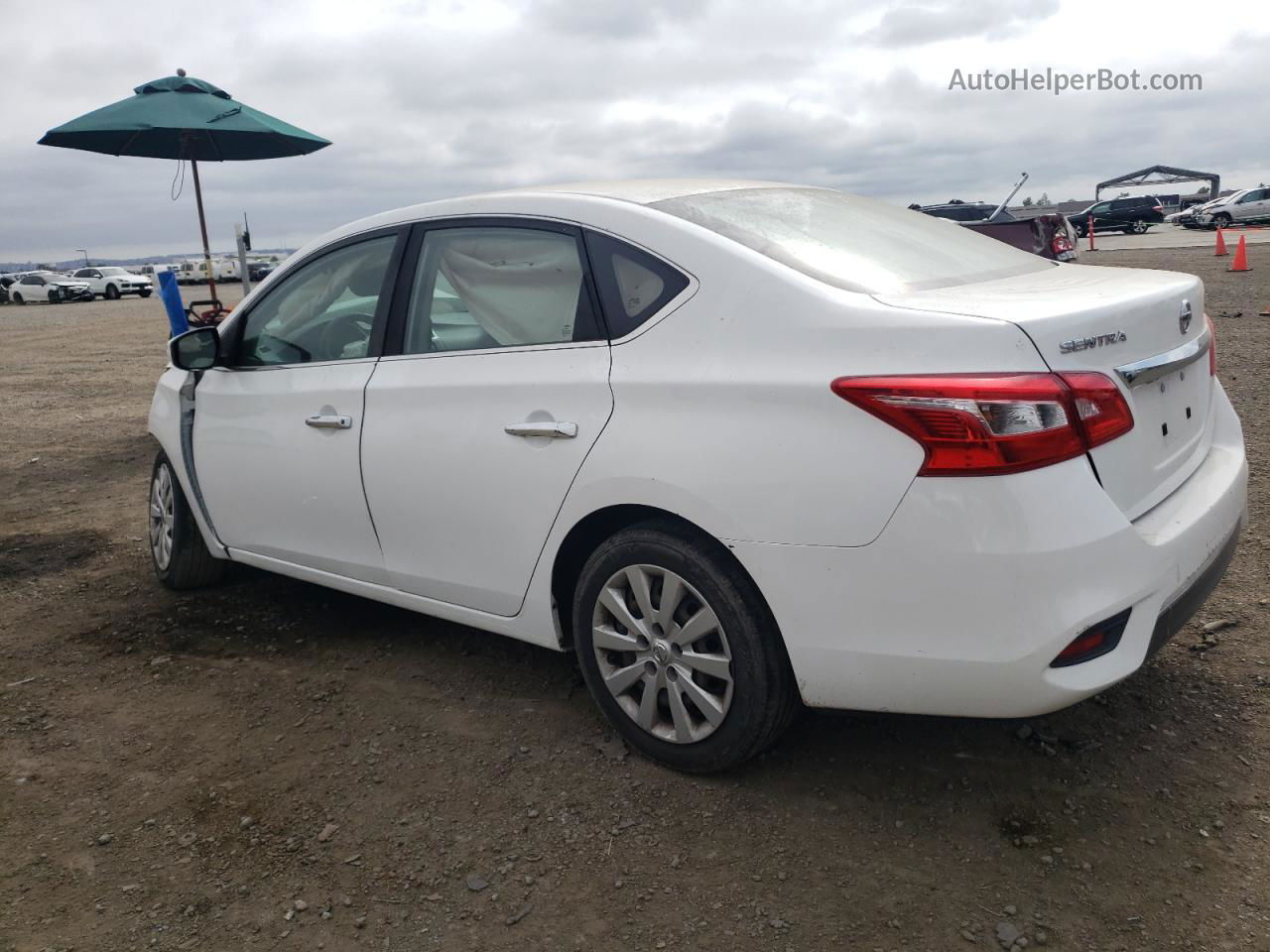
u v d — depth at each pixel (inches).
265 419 150.2
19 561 204.2
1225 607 148.6
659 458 104.6
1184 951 85.0
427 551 132.0
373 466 134.0
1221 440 121.9
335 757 123.2
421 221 135.0
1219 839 98.4
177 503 175.8
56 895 99.3
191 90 336.5
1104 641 92.4
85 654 157.0
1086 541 89.3
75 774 121.5
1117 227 1546.5
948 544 90.1
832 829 103.4
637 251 112.3
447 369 126.3
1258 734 115.3
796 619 99.0
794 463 96.6
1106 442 93.9
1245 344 373.4
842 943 88.1
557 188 127.9
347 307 142.6
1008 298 99.9
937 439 89.6
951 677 93.0
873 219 128.3
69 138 344.5
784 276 102.3
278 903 97.0
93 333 845.2
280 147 378.3
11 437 344.8
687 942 89.4
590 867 100.0
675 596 108.6
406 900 96.7
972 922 89.6
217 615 171.0
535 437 115.6
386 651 153.4
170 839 107.9
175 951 91.4
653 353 107.8
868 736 119.8
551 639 122.4
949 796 107.6
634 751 119.8
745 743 107.2
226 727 132.0
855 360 94.8
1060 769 111.2
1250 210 1494.8
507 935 91.5
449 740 125.6
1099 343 94.5
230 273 1749.5
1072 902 91.3
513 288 122.5
